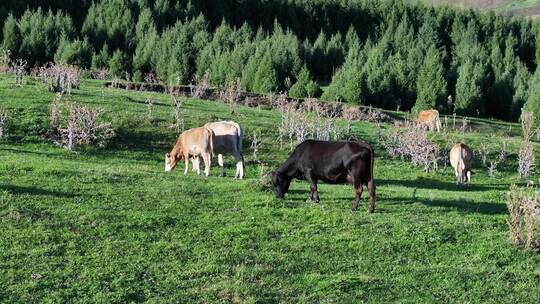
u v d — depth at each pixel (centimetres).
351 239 1605
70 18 9275
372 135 4128
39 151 2959
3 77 4769
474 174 3547
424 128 4272
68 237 1495
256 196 1967
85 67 8138
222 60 7712
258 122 4044
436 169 3466
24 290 1232
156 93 5153
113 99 4169
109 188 1952
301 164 1942
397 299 1320
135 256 1423
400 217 1803
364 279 1379
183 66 7888
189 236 1571
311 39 12781
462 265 1502
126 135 3391
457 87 7931
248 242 1552
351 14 13262
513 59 10262
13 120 3284
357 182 1834
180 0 12075
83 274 1315
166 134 3506
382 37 11662
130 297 1248
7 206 1650
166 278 1333
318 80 9656
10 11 9606
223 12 12538
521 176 3531
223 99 5769
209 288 1301
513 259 1552
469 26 12019
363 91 7331
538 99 6662
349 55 8919
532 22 12975
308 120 4062
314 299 1296
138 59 8075
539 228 1639
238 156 2519
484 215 1905
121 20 9969
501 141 4469
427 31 11769
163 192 1953
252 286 1320
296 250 1531
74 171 2142
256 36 9988
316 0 13225
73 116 3194
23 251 1399
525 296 1367
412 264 1491
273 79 7225
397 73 7969
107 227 1569
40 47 8344
